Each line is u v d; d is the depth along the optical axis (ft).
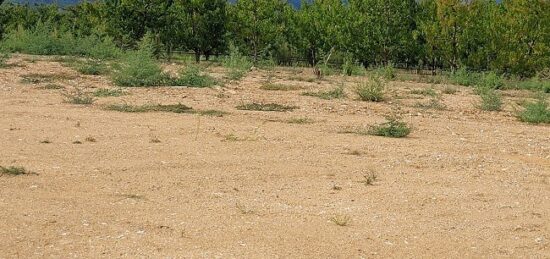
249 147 31.89
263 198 23.12
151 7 130.93
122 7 129.90
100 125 36.40
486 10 129.29
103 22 134.21
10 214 19.95
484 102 55.06
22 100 45.44
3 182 23.63
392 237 19.44
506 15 113.80
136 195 22.76
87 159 28.02
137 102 46.65
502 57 108.37
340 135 36.45
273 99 52.47
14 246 17.37
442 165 29.55
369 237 19.31
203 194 23.31
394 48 131.44
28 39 105.70
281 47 151.23
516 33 109.19
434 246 18.84
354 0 140.56
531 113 48.08
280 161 29.12
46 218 19.72
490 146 35.01
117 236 18.48
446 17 115.65
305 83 72.08
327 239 18.97
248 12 134.72
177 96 50.85
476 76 93.09
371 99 56.29
